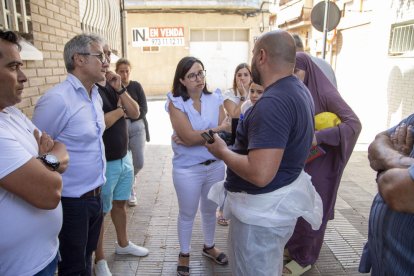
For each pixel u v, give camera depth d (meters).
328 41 10.59
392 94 7.25
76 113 2.02
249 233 1.81
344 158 2.52
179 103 2.55
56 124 1.96
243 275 1.89
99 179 2.17
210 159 2.62
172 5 14.94
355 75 9.20
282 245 1.88
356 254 3.05
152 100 14.35
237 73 3.32
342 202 4.11
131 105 2.74
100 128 2.18
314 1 12.55
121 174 2.78
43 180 1.38
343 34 9.95
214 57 15.95
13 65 1.40
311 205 1.92
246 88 3.30
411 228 1.25
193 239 3.29
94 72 2.08
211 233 2.91
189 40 15.55
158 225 3.54
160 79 15.76
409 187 1.18
